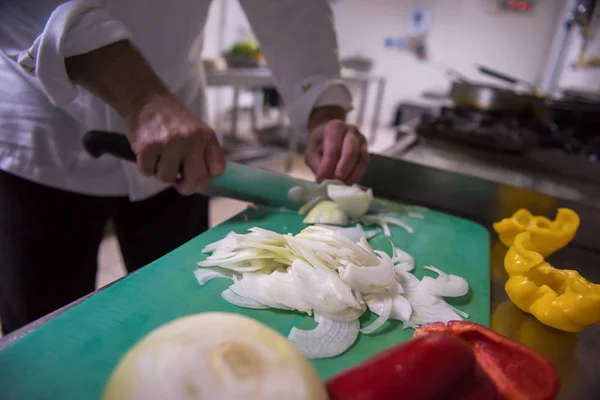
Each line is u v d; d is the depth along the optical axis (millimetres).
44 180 719
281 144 2463
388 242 597
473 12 3445
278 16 781
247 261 478
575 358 409
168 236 903
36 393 311
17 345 346
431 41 3652
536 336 434
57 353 345
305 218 634
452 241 610
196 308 415
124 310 402
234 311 417
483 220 750
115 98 521
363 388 247
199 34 811
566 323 421
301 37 786
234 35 3160
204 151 545
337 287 429
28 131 697
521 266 469
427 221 669
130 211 857
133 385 229
